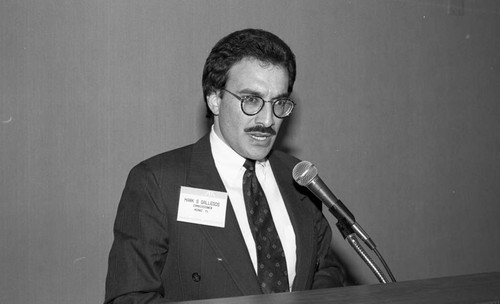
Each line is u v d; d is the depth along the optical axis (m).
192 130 3.20
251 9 3.36
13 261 2.86
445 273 4.04
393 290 0.93
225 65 1.86
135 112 3.09
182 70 3.18
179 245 1.85
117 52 3.04
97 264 3.02
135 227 1.83
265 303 0.86
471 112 4.12
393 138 3.83
